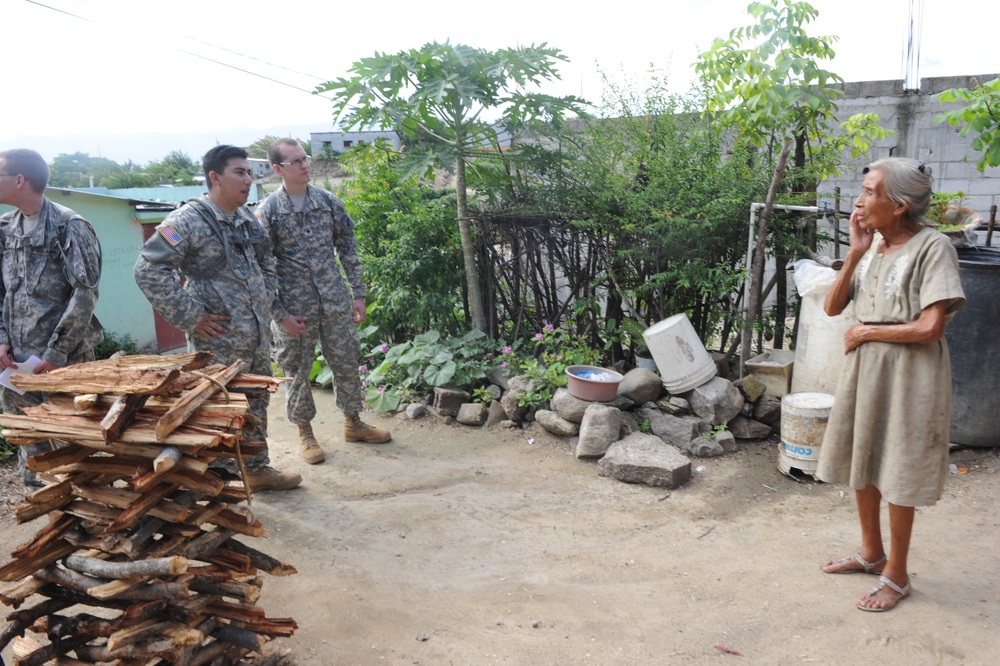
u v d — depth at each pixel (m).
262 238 3.90
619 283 5.45
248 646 2.24
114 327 8.51
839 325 4.29
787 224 5.06
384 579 3.17
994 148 4.79
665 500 3.99
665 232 5.07
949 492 3.83
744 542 3.45
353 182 6.80
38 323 3.35
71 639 2.15
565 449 4.72
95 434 2.00
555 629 2.76
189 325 3.54
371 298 6.41
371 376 5.71
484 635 2.72
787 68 4.45
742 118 4.83
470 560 3.36
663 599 2.96
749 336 5.01
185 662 2.12
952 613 2.67
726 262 5.00
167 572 1.96
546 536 3.61
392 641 2.70
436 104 5.18
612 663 2.54
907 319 2.59
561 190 5.46
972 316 4.12
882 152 8.15
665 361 4.77
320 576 3.19
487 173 5.61
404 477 4.33
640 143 5.28
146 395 2.04
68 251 3.33
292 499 4.02
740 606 2.85
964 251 4.89
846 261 2.80
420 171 5.30
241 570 2.24
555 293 5.82
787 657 2.51
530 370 5.20
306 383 4.48
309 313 4.38
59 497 2.17
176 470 2.11
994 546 3.20
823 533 3.47
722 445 4.54
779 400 4.70
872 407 2.69
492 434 5.02
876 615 2.70
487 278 5.83
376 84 5.27
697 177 5.08
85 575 2.09
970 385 4.19
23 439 2.12
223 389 2.15
